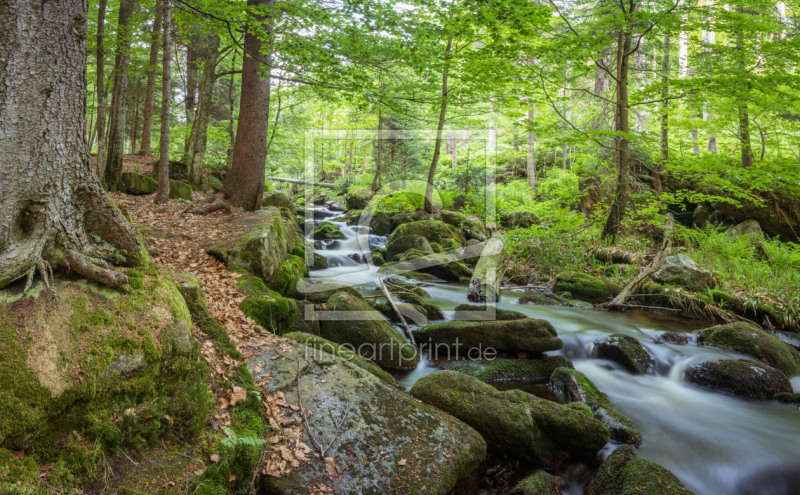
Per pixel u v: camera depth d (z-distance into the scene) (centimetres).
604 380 546
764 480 371
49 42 274
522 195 1675
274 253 674
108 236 318
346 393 379
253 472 282
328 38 679
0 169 260
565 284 922
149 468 245
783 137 1531
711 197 1074
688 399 502
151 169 1303
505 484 359
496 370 541
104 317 274
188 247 600
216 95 1839
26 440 217
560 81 992
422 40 759
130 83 1766
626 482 335
